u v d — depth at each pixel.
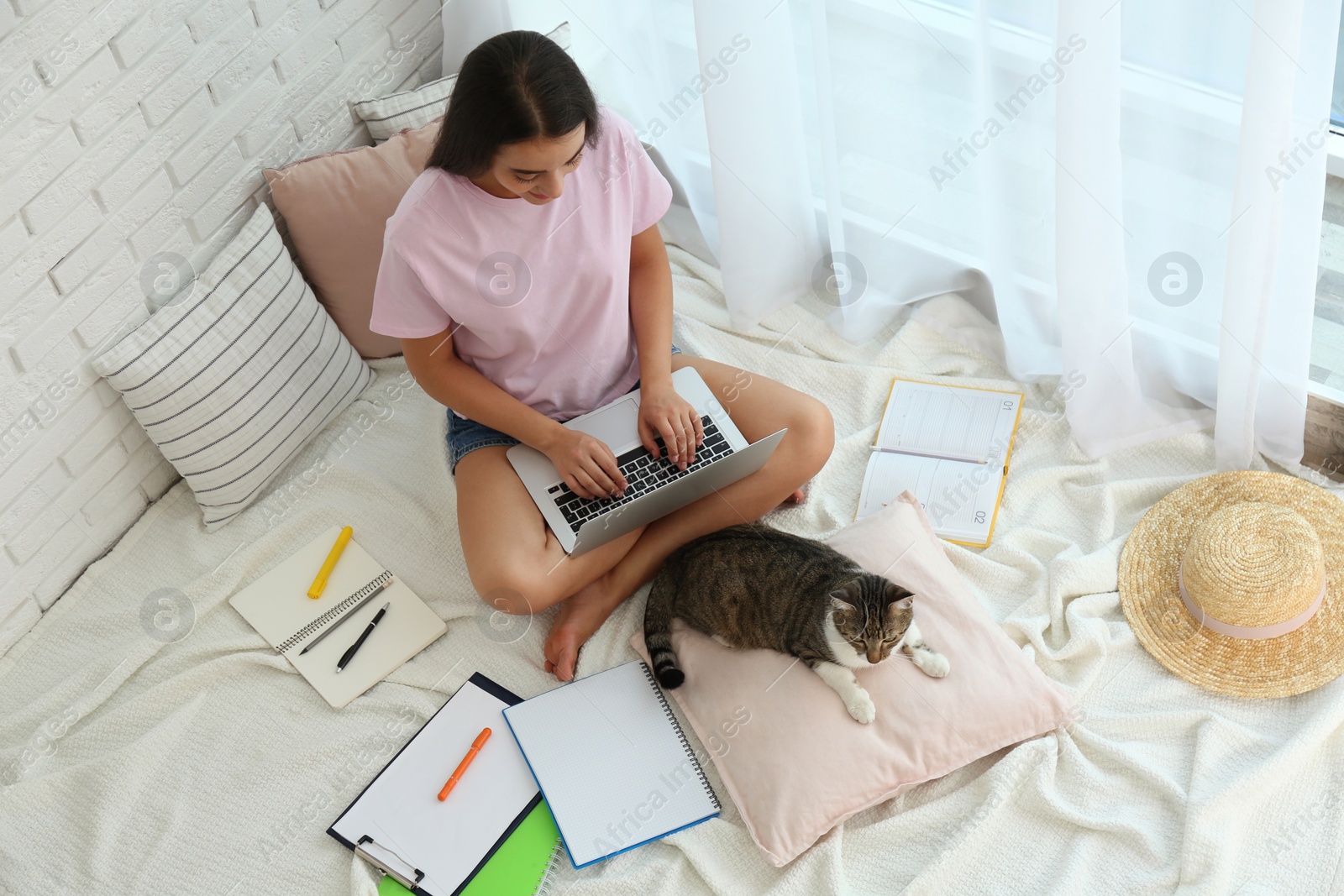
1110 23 1.70
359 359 2.38
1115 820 1.67
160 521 2.23
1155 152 1.92
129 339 2.01
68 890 1.77
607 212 1.85
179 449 2.10
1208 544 1.81
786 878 1.67
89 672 2.02
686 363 2.07
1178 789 1.68
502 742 1.86
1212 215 1.96
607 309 1.92
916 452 2.21
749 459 1.90
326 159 2.26
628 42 2.47
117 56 1.88
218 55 2.06
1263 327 1.89
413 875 1.72
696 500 2.01
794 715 1.77
